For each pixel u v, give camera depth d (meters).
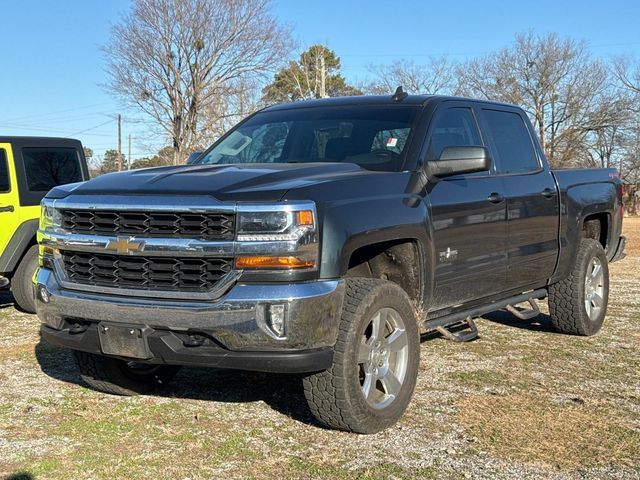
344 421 4.17
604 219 7.63
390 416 4.37
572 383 5.46
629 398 5.12
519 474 3.79
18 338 6.88
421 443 4.20
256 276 3.80
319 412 4.20
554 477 3.76
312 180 4.16
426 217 4.73
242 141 5.68
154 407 4.82
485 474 3.78
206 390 5.21
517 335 7.16
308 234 3.85
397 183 4.65
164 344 3.92
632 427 4.52
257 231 3.81
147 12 38.38
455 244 5.06
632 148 48.25
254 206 3.82
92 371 4.87
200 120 40.66
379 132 5.19
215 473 3.76
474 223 5.26
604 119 47.38
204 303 3.84
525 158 6.32
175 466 3.84
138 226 4.04
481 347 6.60
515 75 47.88
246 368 3.85
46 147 8.68
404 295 4.50
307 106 5.86
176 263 3.95
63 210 4.34
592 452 4.11
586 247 7.04
